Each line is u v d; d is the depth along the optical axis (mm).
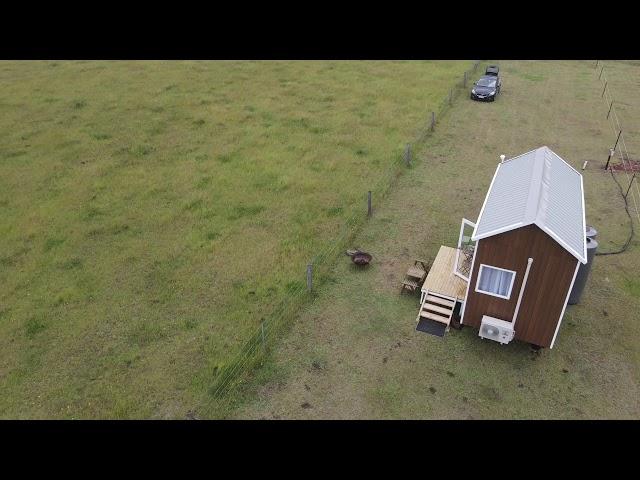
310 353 16391
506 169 19672
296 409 14469
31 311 18312
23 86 44312
